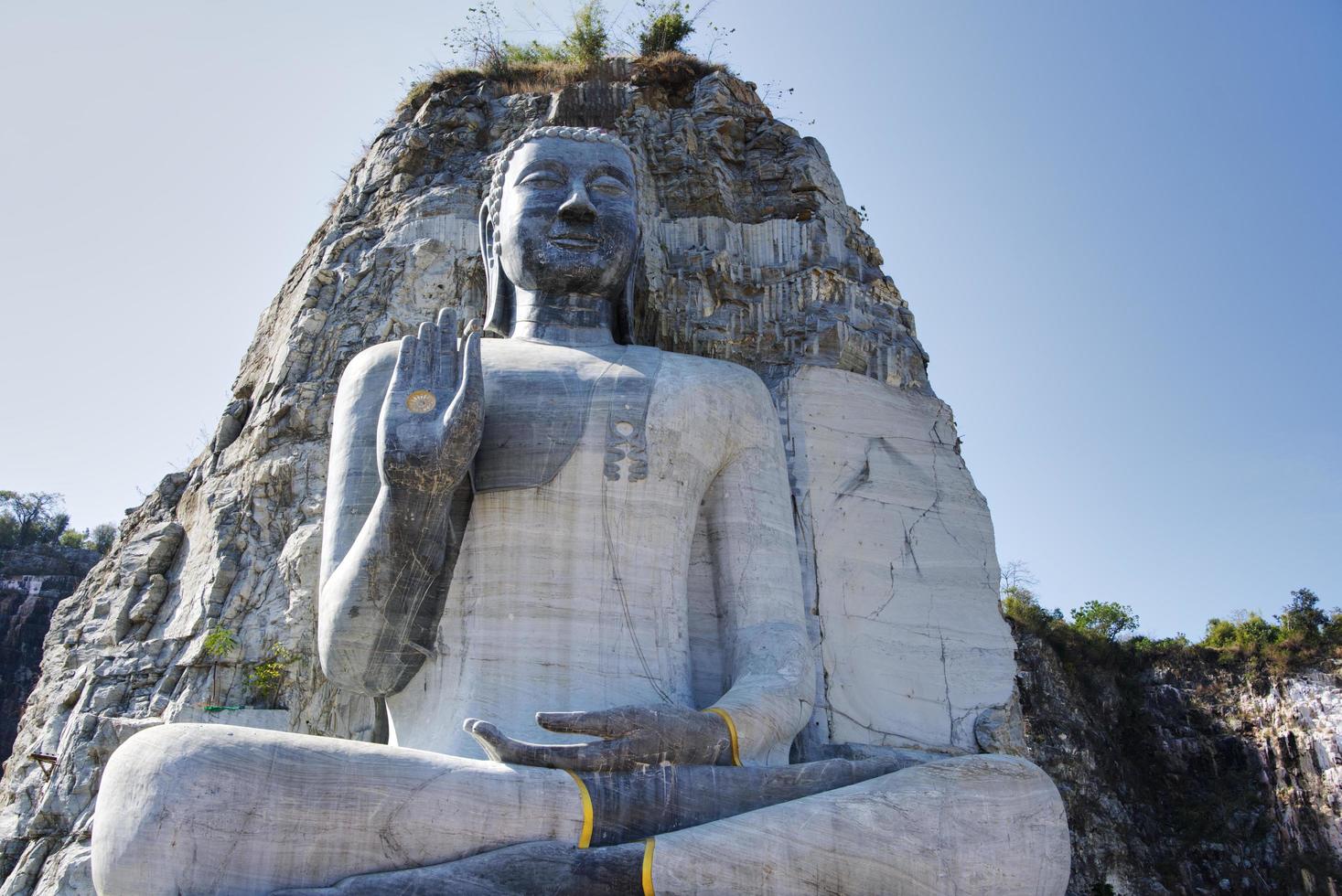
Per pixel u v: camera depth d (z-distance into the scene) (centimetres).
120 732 760
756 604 683
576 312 757
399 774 515
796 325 866
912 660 768
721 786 557
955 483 837
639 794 543
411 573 612
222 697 768
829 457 807
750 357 864
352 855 500
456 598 651
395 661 630
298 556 779
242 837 490
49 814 754
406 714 644
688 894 507
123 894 492
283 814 495
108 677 829
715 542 706
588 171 767
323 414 853
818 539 779
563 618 645
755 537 700
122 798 504
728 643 678
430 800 513
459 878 493
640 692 638
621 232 758
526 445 671
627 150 790
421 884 489
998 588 812
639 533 671
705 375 725
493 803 520
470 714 621
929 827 539
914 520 810
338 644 621
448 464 592
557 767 545
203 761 498
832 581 771
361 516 661
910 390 870
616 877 504
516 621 642
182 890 485
